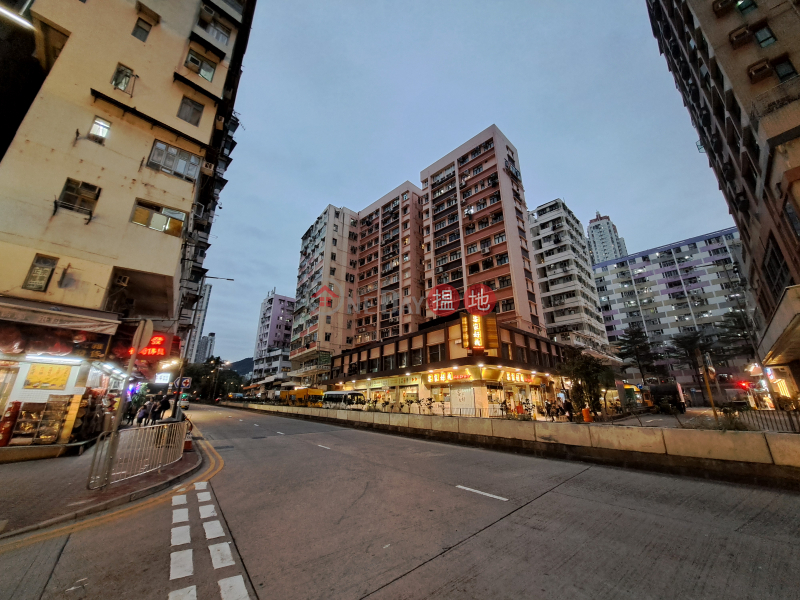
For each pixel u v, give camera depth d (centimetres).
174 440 848
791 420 739
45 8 1172
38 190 1034
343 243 5494
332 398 3322
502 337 2475
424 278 4588
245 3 1809
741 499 519
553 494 570
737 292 4788
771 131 1248
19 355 918
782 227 1400
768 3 1442
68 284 1020
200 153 1455
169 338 1586
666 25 2333
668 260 6334
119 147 1230
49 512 471
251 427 1823
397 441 1279
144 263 1182
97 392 1174
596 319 4884
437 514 475
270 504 529
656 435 737
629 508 491
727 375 4838
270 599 275
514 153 4403
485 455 965
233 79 1805
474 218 4075
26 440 891
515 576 307
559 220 4850
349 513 484
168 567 329
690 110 2662
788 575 296
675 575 304
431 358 2619
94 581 302
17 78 1220
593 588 286
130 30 1348
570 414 2108
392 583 298
